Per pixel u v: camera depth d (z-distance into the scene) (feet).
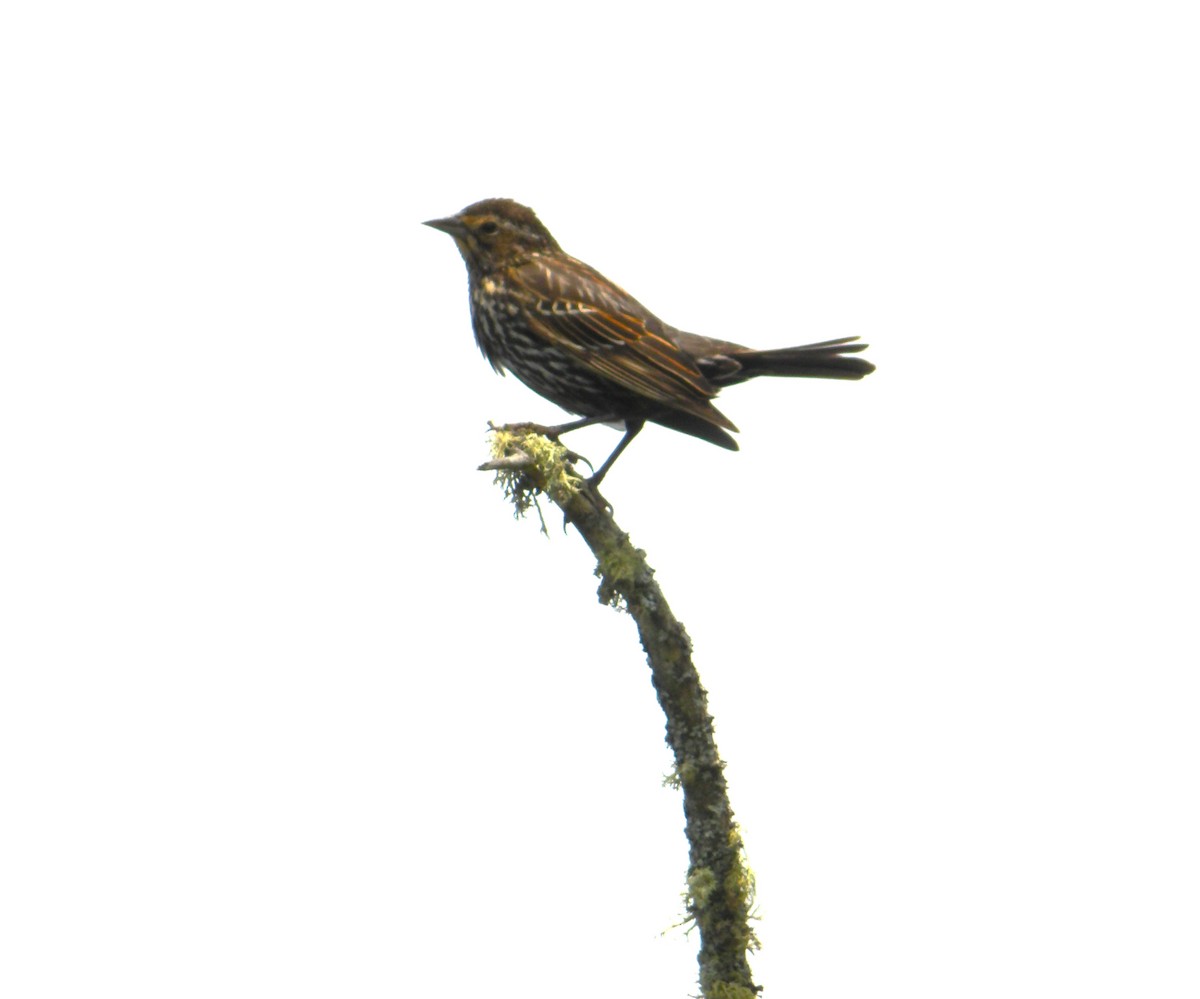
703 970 26.16
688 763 26.37
